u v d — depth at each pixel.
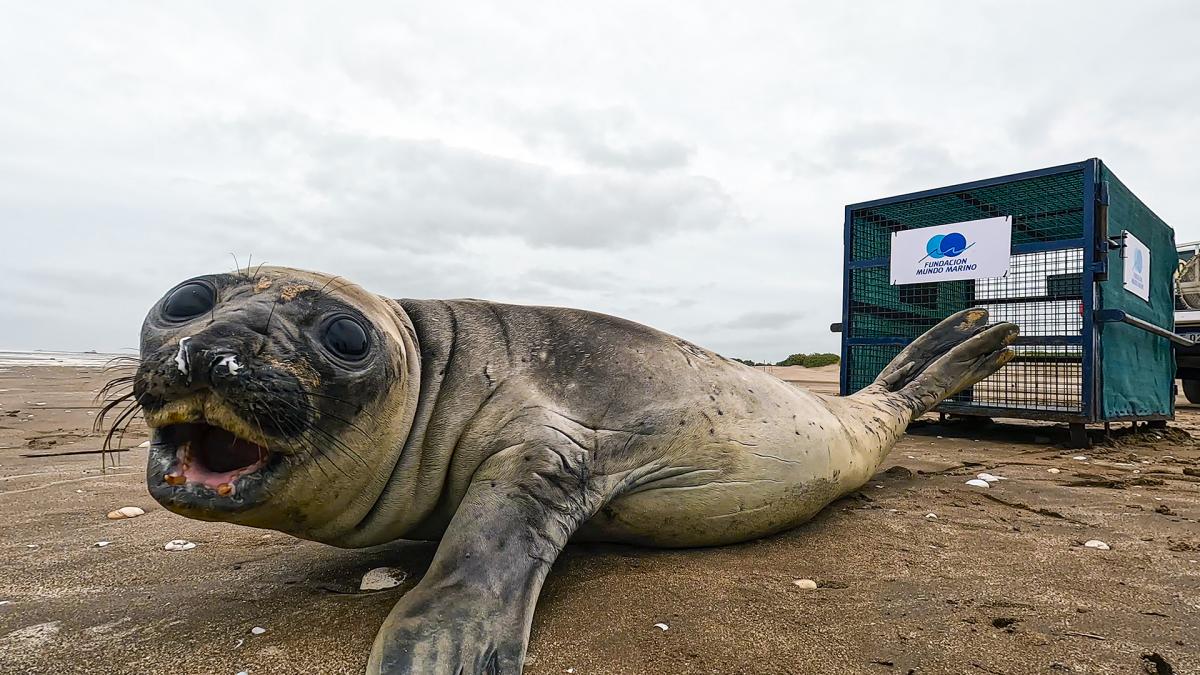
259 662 0.95
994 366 2.47
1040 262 3.24
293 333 1.06
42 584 1.28
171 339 1.01
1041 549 1.51
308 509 1.14
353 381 1.11
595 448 1.34
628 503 1.41
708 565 1.39
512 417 1.33
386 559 1.44
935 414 4.19
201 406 0.95
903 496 2.05
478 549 1.10
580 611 1.14
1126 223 3.34
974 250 3.32
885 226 3.79
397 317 1.35
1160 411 3.74
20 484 2.17
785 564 1.40
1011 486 2.20
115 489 2.12
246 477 1.02
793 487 1.58
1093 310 3.04
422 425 1.30
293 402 1.01
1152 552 1.49
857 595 1.22
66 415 3.96
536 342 1.48
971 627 1.08
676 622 1.10
